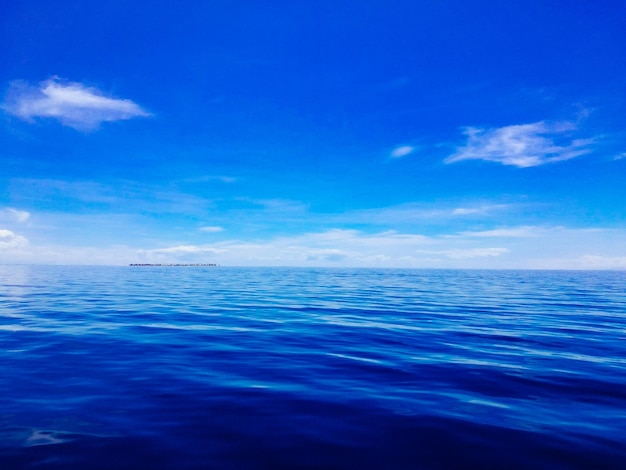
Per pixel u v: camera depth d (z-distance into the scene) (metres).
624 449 4.90
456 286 41.88
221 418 5.75
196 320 15.77
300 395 6.82
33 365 8.57
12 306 19.12
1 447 4.71
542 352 10.41
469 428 5.49
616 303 24.02
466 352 10.39
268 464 4.45
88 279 46.72
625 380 7.89
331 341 11.81
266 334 12.87
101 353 9.83
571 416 5.97
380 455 4.70
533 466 4.48
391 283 47.06
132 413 5.89
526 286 42.72
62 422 5.52
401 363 9.20
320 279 56.69
